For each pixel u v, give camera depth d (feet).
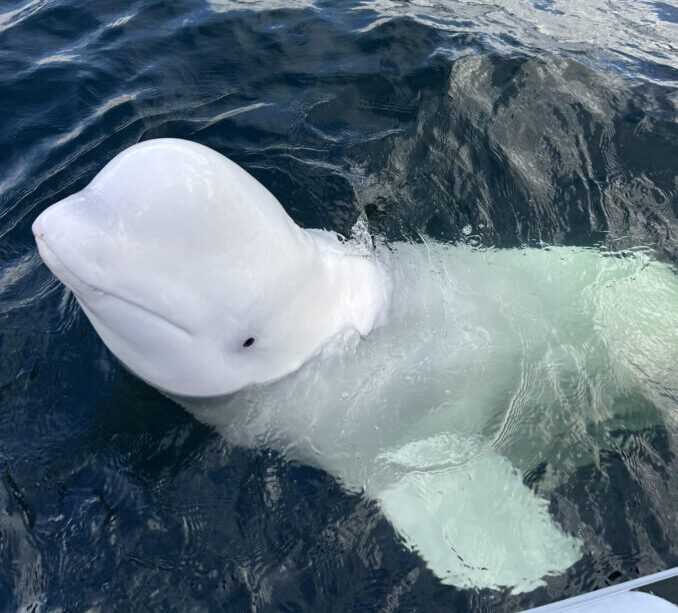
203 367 13.14
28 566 12.22
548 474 14.12
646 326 16.17
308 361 13.94
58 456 13.85
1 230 18.86
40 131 22.12
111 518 12.94
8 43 26.16
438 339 15.17
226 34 26.43
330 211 19.42
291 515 13.34
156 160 11.74
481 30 27.27
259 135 21.97
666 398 15.14
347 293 14.43
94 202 11.52
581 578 12.62
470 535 13.28
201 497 13.43
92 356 15.60
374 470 14.28
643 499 13.61
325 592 12.28
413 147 21.66
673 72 25.63
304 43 25.91
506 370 15.30
